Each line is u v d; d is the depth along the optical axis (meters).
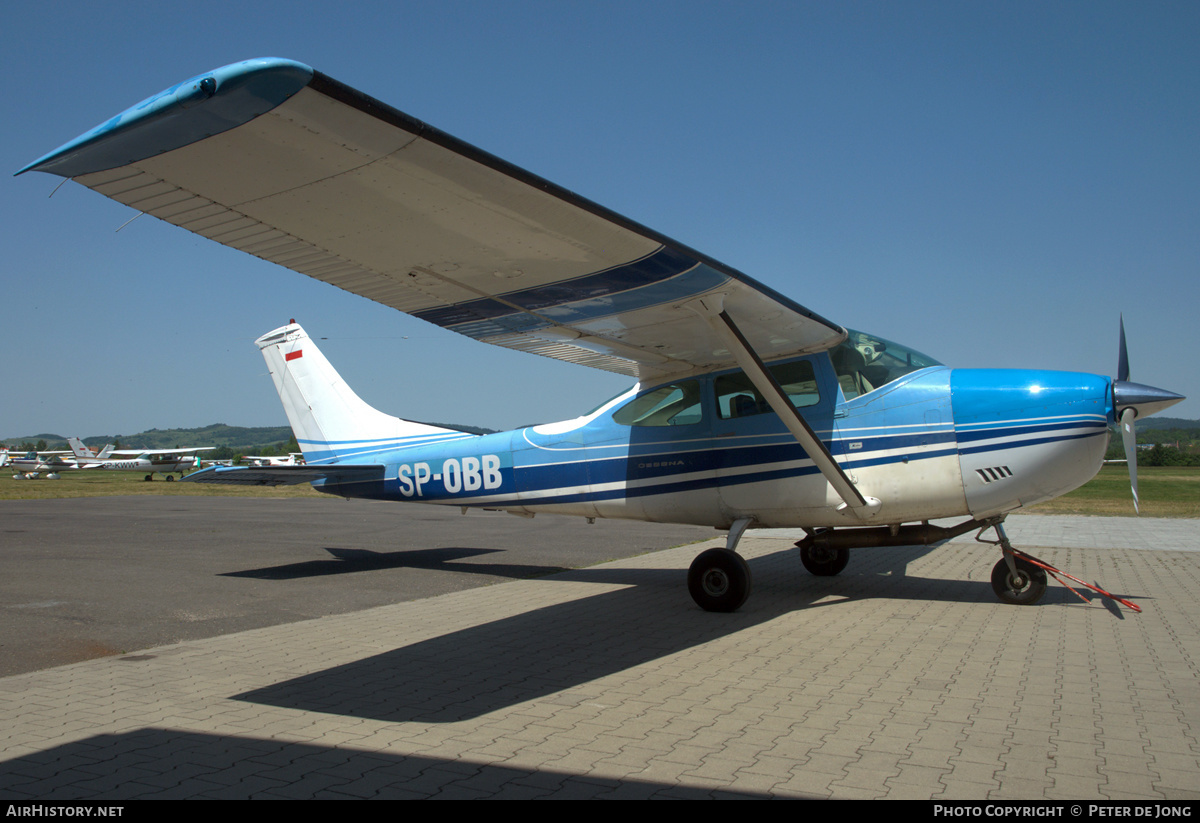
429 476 8.54
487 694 4.15
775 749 3.27
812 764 3.09
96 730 3.59
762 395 6.19
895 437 6.20
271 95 2.71
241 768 3.12
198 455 52.78
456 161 3.31
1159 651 4.91
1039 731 3.46
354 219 3.83
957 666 4.59
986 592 7.17
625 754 3.24
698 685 4.27
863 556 9.84
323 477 9.22
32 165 2.97
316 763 3.17
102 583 7.86
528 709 3.88
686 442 7.01
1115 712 3.72
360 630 5.78
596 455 7.50
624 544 11.62
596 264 4.57
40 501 22.56
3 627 5.82
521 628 5.82
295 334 9.60
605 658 4.91
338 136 3.04
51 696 4.12
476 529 14.05
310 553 10.44
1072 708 3.78
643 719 3.70
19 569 8.80
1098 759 3.12
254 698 4.09
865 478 6.27
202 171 3.19
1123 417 6.00
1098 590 6.25
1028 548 10.52
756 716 3.72
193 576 8.38
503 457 8.07
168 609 6.55
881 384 6.35
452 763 3.16
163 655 5.04
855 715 3.72
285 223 3.80
